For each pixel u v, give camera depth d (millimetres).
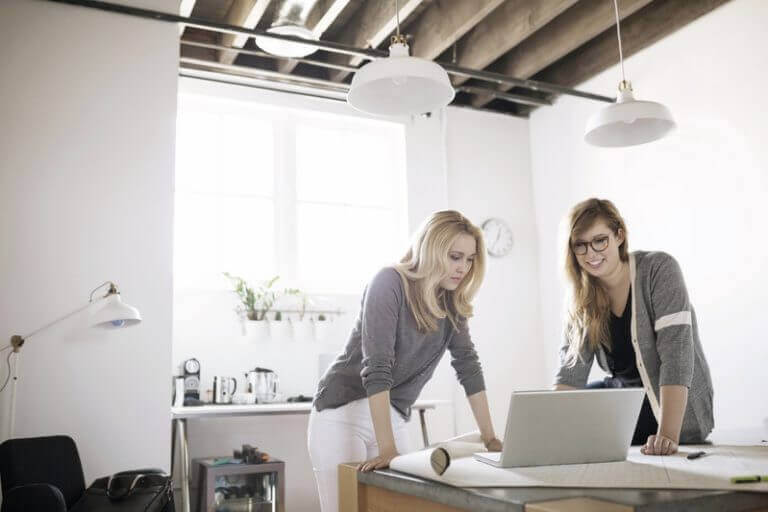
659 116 2965
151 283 3562
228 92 4824
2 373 3236
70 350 3371
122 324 3340
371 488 1534
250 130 4965
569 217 2240
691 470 1298
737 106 4004
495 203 5492
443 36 4496
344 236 5125
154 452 3447
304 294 4801
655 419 2326
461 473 1310
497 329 5297
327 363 4340
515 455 1362
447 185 5367
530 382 5336
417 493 1305
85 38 3645
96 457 3340
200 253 4680
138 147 3650
